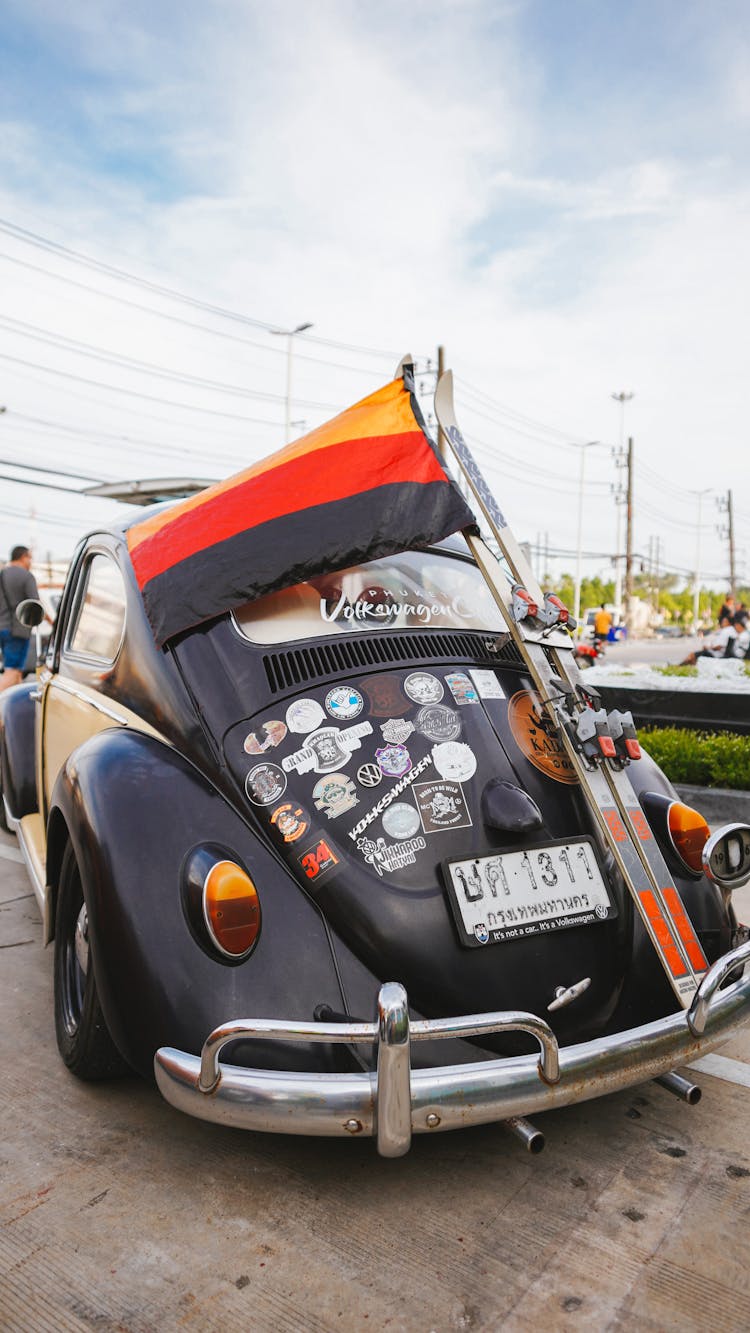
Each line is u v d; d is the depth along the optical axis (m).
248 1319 1.80
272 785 2.31
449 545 3.25
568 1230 2.04
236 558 2.66
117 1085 2.64
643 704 6.99
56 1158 2.29
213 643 2.59
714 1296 1.85
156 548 2.92
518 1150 2.34
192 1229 2.04
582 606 120.56
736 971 2.45
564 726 2.54
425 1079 1.88
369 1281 1.89
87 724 3.08
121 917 2.12
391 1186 2.19
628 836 2.42
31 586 8.71
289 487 2.84
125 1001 2.09
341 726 2.43
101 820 2.25
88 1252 1.97
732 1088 2.65
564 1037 2.24
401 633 2.75
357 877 2.20
